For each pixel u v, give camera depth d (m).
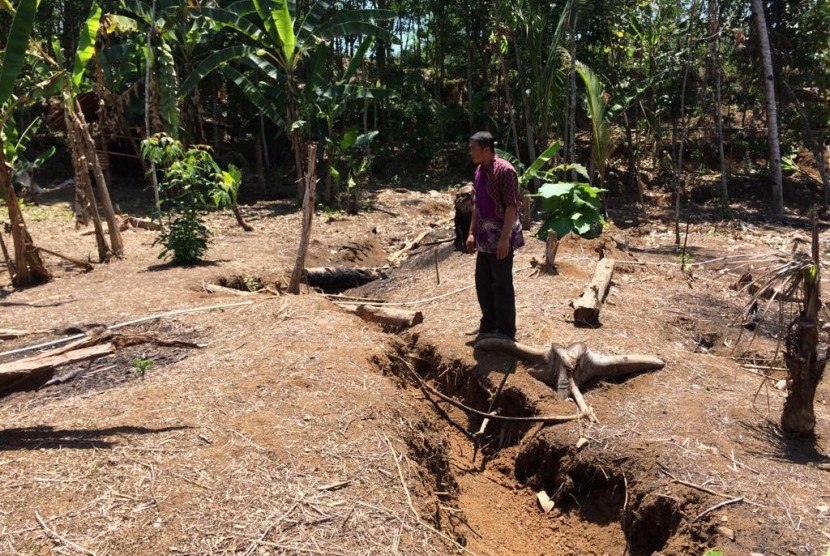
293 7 14.72
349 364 4.80
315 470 3.45
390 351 5.43
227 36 17.28
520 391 5.07
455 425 5.28
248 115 21.05
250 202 16.59
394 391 4.59
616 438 4.38
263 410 3.99
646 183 18.42
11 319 6.55
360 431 3.89
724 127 20.02
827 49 17.20
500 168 5.11
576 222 6.69
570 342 5.57
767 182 17.94
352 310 6.52
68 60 19.38
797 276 4.06
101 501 3.06
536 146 18.86
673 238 12.41
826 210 16.38
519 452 4.76
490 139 5.12
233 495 3.17
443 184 19.14
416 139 20.91
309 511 3.13
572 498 4.34
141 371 4.82
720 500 3.64
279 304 6.39
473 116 20.41
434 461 4.30
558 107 16.20
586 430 4.52
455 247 9.85
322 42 14.98
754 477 3.83
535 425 4.79
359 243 11.62
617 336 5.77
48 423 3.85
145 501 3.07
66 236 11.95
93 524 2.91
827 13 16.73
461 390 5.53
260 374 4.53
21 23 7.62
